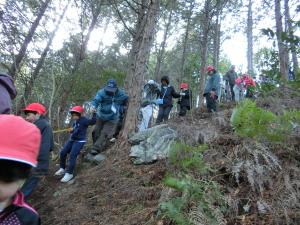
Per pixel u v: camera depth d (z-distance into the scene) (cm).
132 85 792
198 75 1819
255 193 410
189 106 1064
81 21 1582
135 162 639
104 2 1728
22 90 1332
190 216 376
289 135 468
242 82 1182
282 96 612
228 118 603
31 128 166
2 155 155
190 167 463
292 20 580
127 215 479
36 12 1277
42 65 1340
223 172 456
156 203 475
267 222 369
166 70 3188
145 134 698
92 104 789
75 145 720
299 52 591
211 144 517
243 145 468
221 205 400
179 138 582
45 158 570
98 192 596
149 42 805
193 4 1986
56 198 641
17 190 167
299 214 367
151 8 815
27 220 175
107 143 838
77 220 530
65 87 1312
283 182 409
